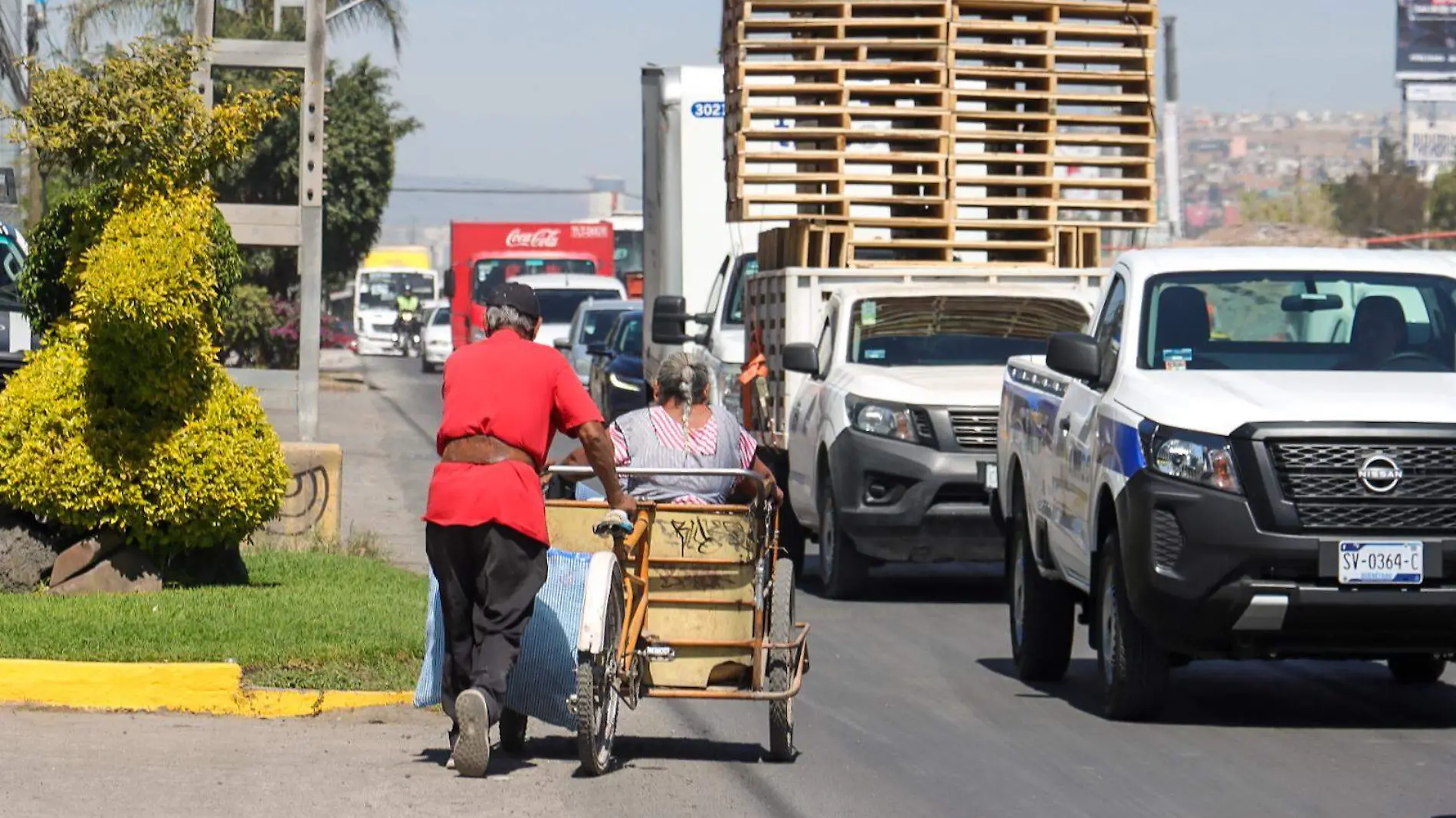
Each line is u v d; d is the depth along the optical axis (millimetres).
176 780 21859
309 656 27391
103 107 31875
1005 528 33781
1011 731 26188
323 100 43188
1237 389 26125
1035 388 32031
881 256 45812
